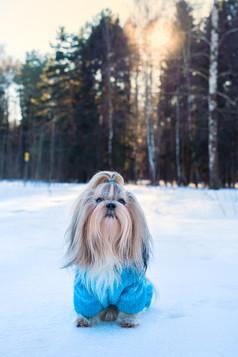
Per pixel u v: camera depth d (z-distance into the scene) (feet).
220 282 9.69
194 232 17.93
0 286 9.15
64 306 7.73
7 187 55.42
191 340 5.99
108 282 6.82
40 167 95.04
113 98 86.17
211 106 53.57
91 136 85.92
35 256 12.55
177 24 72.08
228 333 6.28
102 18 87.56
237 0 70.69
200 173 76.69
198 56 73.15
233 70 70.23
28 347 5.70
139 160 99.19
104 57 86.48
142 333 6.35
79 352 5.52
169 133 93.76
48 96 101.60
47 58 121.90
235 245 14.67
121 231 6.73
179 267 11.30
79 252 6.88
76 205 7.22
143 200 34.73
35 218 22.79
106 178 7.44
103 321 7.25
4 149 126.21
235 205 30.86
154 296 8.50
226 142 70.90
